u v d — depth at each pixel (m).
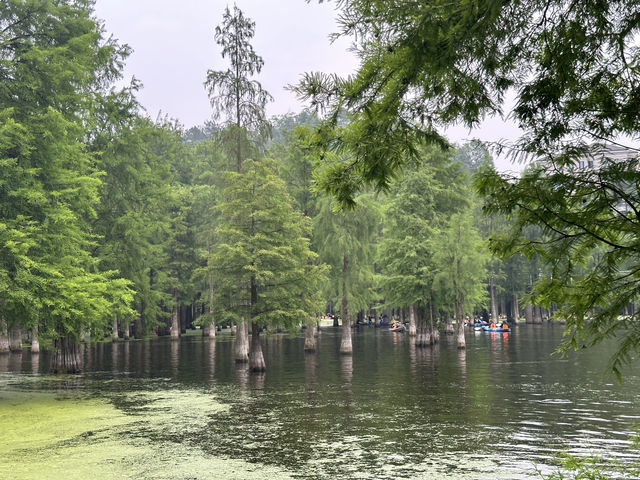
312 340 49.25
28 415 20.62
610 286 4.90
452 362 38.31
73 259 28.59
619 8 4.82
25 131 24.89
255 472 12.95
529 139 5.25
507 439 15.90
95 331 33.84
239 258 35.47
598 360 37.88
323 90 5.95
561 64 5.05
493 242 5.40
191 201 71.56
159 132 41.72
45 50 26.80
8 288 23.06
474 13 4.65
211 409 21.56
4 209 24.83
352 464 13.49
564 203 5.00
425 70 5.49
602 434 16.38
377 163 6.21
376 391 25.52
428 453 14.46
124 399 24.36
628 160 4.87
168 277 69.31
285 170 48.00
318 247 46.94
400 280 51.34
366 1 5.19
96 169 34.84
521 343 55.72
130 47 39.84
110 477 12.67
